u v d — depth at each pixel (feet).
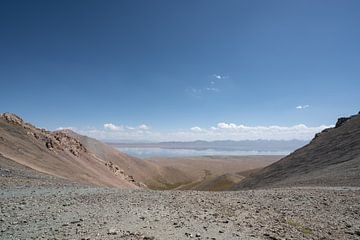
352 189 107.24
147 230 44.50
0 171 126.93
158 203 69.26
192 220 52.03
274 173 264.93
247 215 61.36
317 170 199.00
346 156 211.20
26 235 43.29
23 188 95.09
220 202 76.95
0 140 243.81
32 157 251.80
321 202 82.48
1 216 54.60
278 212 68.13
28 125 336.90
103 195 83.51
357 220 63.72
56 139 370.12
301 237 47.70
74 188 102.47
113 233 42.65
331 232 53.26
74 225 47.60
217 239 42.42
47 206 63.62
